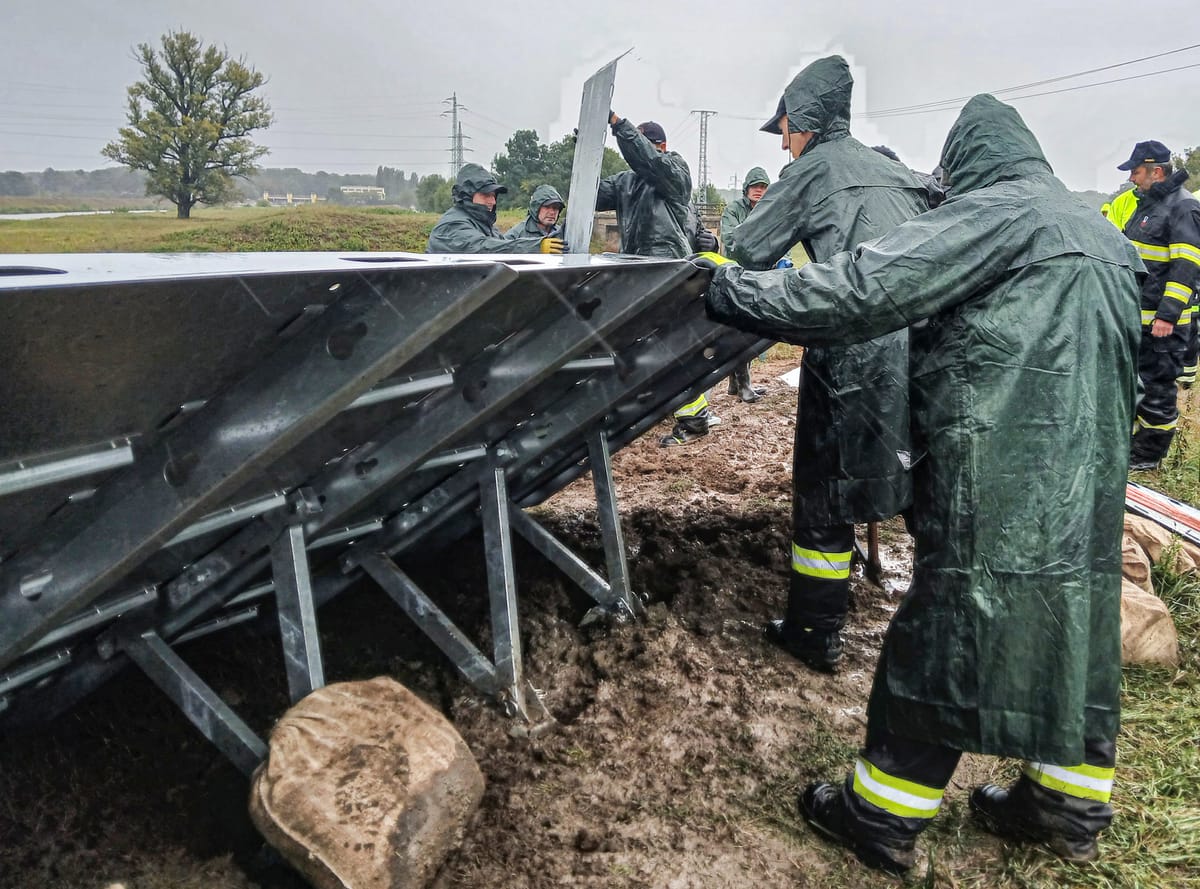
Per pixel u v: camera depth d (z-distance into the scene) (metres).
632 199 5.65
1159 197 5.77
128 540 1.66
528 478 3.79
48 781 2.41
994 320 1.97
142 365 1.40
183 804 2.53
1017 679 1.93
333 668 3.27
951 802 2.58
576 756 2.79
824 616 3.27
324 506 2.35
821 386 3.07
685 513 4.76
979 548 1.95
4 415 1.31
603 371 3.01
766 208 3.20
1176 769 2.69
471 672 2.93
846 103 3.21
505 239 5.64
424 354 2.01
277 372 1.60
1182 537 4.26
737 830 2.44
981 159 2.16
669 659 3.29
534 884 2.23
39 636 1.71
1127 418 2.06
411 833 1.98
